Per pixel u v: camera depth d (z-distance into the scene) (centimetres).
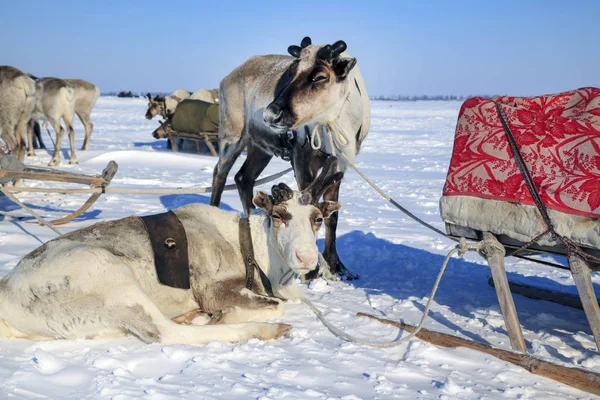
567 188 388
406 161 1980
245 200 802
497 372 393
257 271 488
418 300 559
